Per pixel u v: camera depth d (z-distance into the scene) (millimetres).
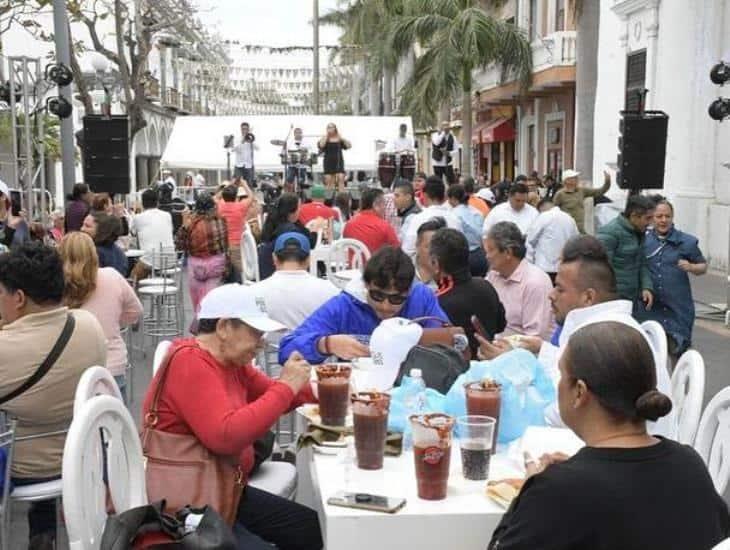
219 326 3186
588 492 2105
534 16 28703
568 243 4074
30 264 3857
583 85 16062
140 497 3057
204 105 52656
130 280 10453
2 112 15648
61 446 3977
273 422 3146
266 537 3582
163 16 23844
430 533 2688
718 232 15641
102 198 10609
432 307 4520
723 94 15852
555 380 3629
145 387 7840
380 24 36438
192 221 9375
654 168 12711
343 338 4117
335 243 9422
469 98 26438
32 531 4219
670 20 17391
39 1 17641
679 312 6965
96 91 24891
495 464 3131
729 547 1937
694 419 3572
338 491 2863
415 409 3326
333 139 19484
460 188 10070
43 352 3844
